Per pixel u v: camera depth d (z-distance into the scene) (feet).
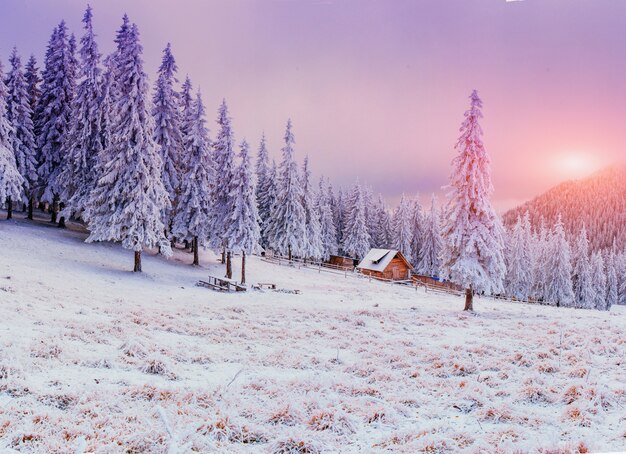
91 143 127.03
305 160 207.62
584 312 104.47
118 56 123.03
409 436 23.26
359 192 254.88
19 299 56.13
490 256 92.89
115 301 72.38
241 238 127.34
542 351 45.37
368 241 266.98
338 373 38.04
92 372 31.22
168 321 56.44
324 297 111.34
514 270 253.44
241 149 126.93
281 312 75.77
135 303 73.77
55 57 139.85
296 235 185.06
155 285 103.65
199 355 39.60
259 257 197.47
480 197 92.68
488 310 102.53
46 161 138.41
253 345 47.96
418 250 269.85
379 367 39.52
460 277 93.71
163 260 139.74
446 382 35.24
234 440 22.34
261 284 123.95
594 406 27.71
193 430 21.12
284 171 185.78
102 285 90.27
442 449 21.53
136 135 108.88
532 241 304.09
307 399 28.40
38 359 30.99
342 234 288.92
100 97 126.93
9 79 132.67
